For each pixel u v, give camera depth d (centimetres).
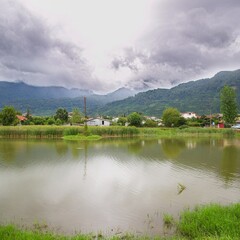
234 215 1302
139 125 11450
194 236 1170
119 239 1176
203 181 2239
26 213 1531
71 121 12962
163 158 3456
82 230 1308
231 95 10175
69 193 1908
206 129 8869
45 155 3684
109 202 1717
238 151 4169
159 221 1409
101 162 3153
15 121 8869
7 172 2577
